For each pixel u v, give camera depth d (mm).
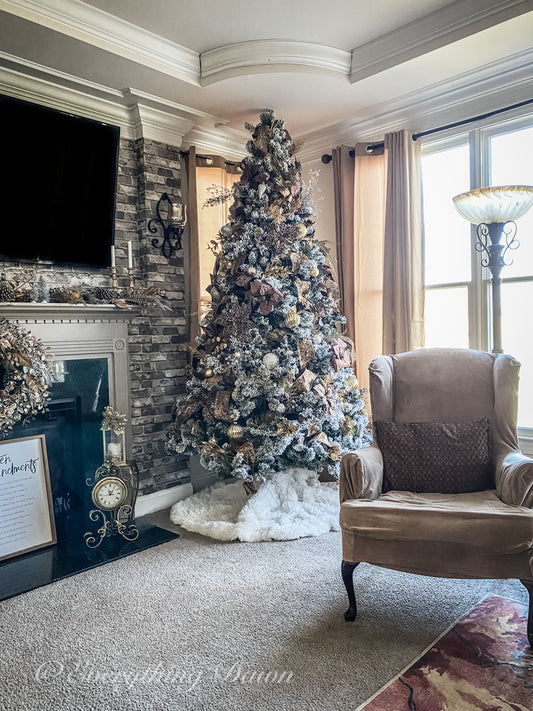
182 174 3822
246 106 3500
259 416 3182
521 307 3184
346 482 2246
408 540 1969
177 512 3289
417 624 2068
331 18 2805
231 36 2938
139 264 3490
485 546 1880
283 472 3455
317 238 4168
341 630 2035
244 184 3381
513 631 2000
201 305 3756
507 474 2143
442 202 3506
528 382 3170
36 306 2760
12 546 2729
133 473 3084
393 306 3518
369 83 3215
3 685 1771
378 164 3652
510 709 1585
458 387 2594
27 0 2398
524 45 2816
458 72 3109
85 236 3135
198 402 3271
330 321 3494
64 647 1973
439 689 1685
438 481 2359
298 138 4121
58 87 3021
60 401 3014
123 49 2783
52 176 2941
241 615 2158
